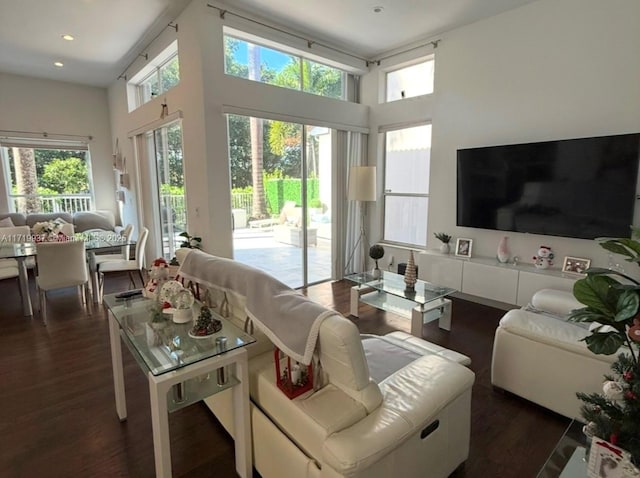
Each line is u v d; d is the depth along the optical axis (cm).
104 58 511
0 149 593
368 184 434
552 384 212
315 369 153
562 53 339
